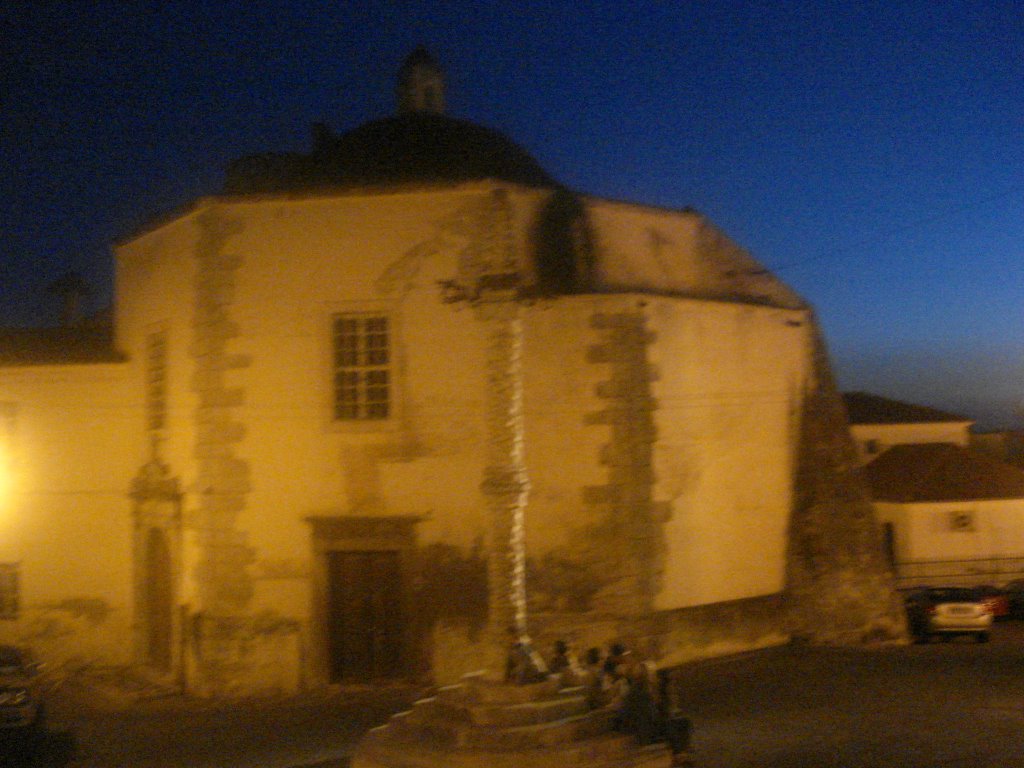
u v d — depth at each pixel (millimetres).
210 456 19797
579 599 19047
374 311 19609
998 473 36094
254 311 19891
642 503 19266
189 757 15117
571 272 19859
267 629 19406
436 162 21859
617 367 19359
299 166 23703
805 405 23031
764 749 13945
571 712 13000
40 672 16891
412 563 19234
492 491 13508
